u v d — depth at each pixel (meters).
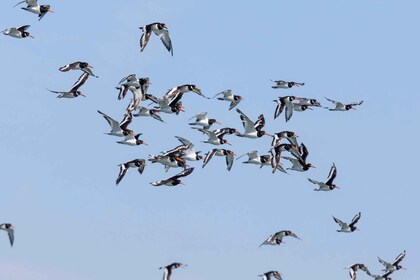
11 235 68.38
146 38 65.81
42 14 67.19
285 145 70.19
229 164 71.06
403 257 74.06
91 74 69.12
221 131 71.75
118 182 68.44
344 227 72.00
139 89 69.12
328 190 71.25
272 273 65.25
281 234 66.88
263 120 72.19
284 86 74.44
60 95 69.62
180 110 70.69
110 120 67.06
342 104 75.25
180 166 68.62
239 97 72.25
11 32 68.69
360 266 72.69
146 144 68.75
